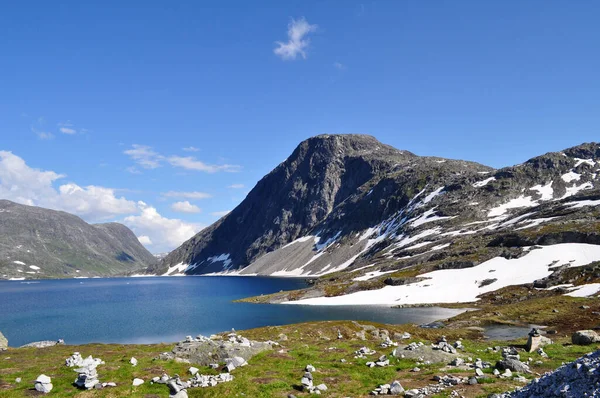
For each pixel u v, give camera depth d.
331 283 169.50
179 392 26.09
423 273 147.12
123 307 149.38
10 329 101.19
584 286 92.56
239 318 112.25
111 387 28.19
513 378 27.03
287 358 37.22
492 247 150.12
